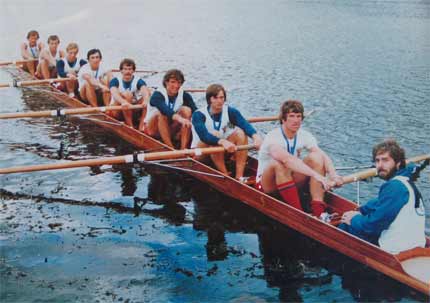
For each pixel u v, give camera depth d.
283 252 6.80
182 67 19.20
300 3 41.19
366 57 20.23
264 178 7.55
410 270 5.94
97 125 12.45
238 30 28.08
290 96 14.99
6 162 10.11
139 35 26.91
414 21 29.48
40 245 7.09
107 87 12.71
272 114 13.34
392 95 14.80
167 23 31.33
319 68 18.59
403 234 6.05
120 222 7.76
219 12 36.47
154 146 10.24
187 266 6.56
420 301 5.70
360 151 10.54
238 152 8.59
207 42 24.48
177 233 7.39
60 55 15.73
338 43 23.45
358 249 6.32
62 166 8.53
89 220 7.82
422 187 8.62
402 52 20.97
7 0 44.50
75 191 8.84
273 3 41.62
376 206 6.16
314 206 7.20
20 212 8.09
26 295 5.99
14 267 6.56
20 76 18.03
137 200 8.48
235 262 6.62
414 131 11.69
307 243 6.99
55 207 8.25
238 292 6.01
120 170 9.72
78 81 13.80
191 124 9.30
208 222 7.68
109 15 35.44
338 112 13.30
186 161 9.34
